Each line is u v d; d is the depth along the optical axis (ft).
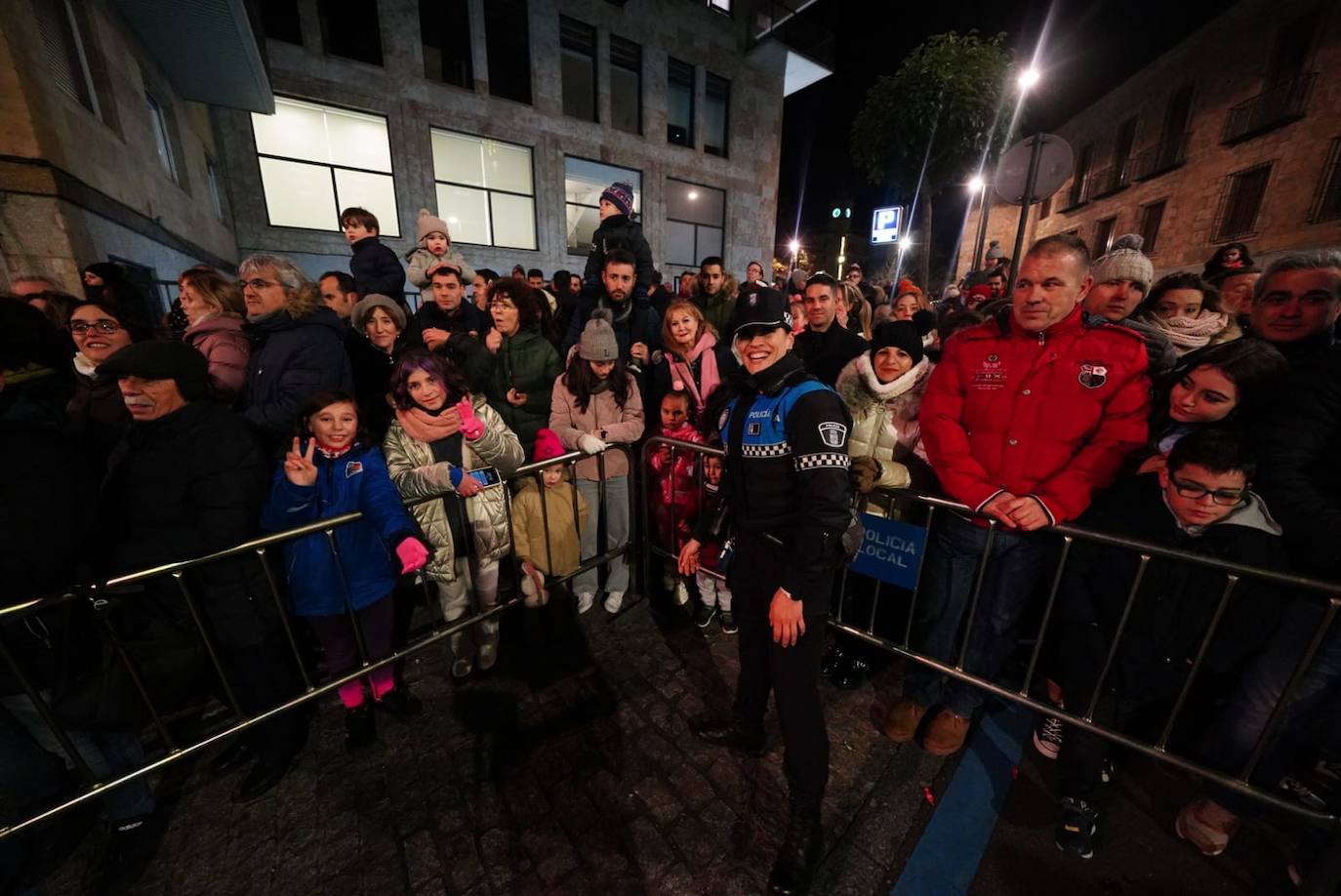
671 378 9.55
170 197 22.44
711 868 5.59
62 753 5.78
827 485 4.75
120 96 18.65
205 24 20.24
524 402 9.93
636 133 42.06
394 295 14.30
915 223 52.49
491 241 37.65
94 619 5.33
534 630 9.60
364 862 5.69
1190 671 5.41
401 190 33.65
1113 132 49.90
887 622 8.56
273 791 6.53
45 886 5.51
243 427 6.10
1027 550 6.21
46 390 5.17
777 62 46.93
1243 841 5.86
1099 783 6.09
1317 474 4.87
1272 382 4.96
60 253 13.67
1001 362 6.03
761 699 6.62
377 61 31.73
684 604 10.38
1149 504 5.54
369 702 7.68
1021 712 7.84
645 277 12.89
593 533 9.87
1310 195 31.65
